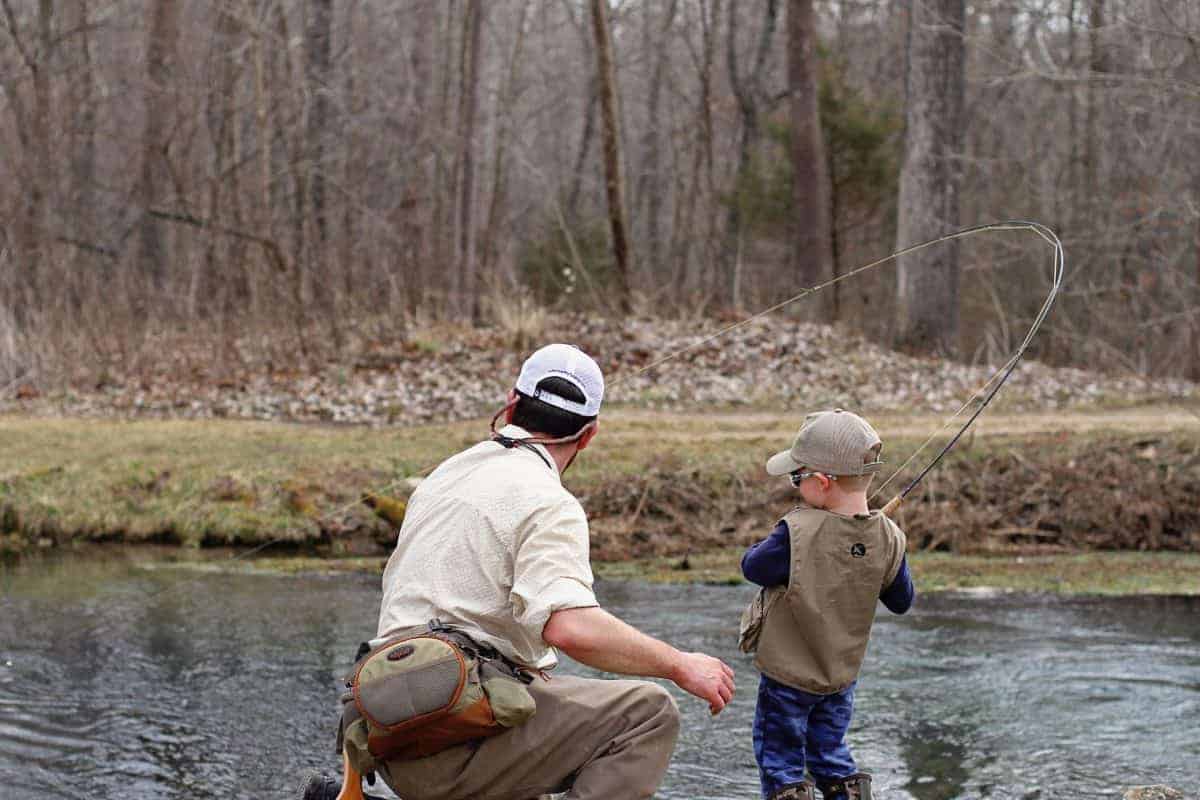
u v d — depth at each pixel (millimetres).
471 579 3064
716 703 2992
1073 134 26000
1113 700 5641
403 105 27406
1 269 15891
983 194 27969
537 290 23344
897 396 13984
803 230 21078
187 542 9602
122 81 24750
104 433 11852
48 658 6422
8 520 9734
